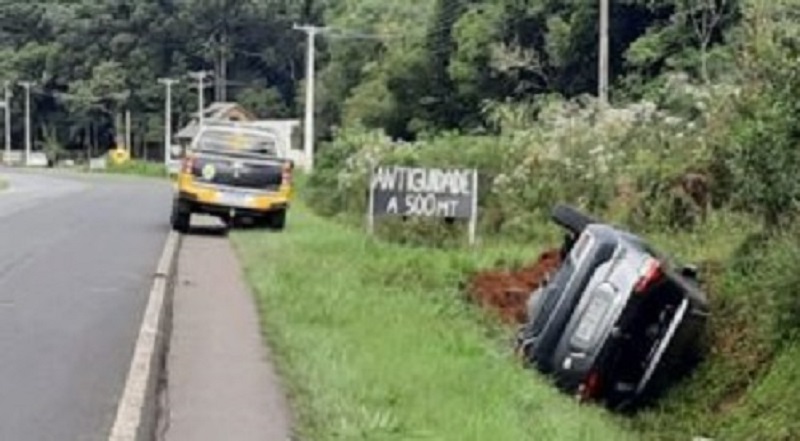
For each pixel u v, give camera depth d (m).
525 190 26.50
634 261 14.36
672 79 32.62
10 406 10.37
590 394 14.25
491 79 63.03
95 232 29.08
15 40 150.50
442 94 70.25
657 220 21.67
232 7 133.50
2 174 100.62
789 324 13.79
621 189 23.53
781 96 15.84
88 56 142.25
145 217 36.50
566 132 27.34
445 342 14.33
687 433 13.67
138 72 137.38
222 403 10.41
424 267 20.58
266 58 133.50
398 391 10.95
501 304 18.72
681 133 23.69
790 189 15.62
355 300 16.56
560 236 24.06
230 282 18.92
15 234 27.89
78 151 145.75
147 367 12.03
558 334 14.49
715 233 18.97
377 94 75.50
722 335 14.99
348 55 95.50
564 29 57.00
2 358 12.42
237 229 30.53
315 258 22.19
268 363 12.16
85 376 11.62
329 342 13.18
